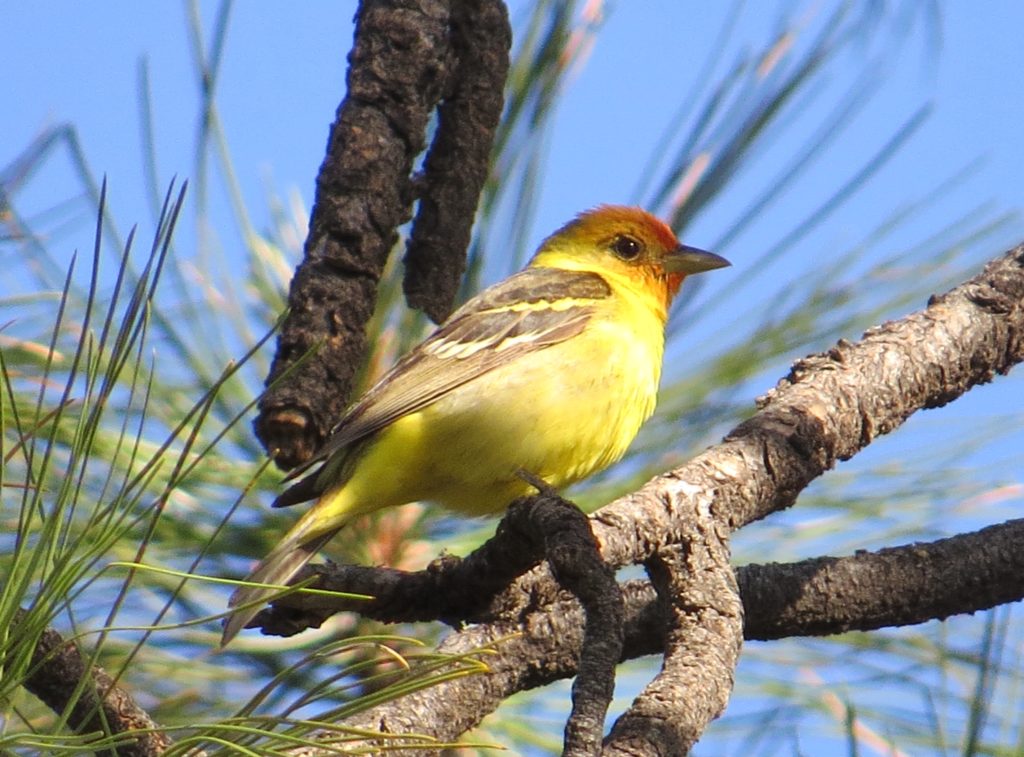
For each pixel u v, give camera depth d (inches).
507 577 260.1
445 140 317.7
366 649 350.3
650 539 259.9
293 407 270.5
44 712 269.9
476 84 316.5
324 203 283.6
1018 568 274.8
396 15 294.4
